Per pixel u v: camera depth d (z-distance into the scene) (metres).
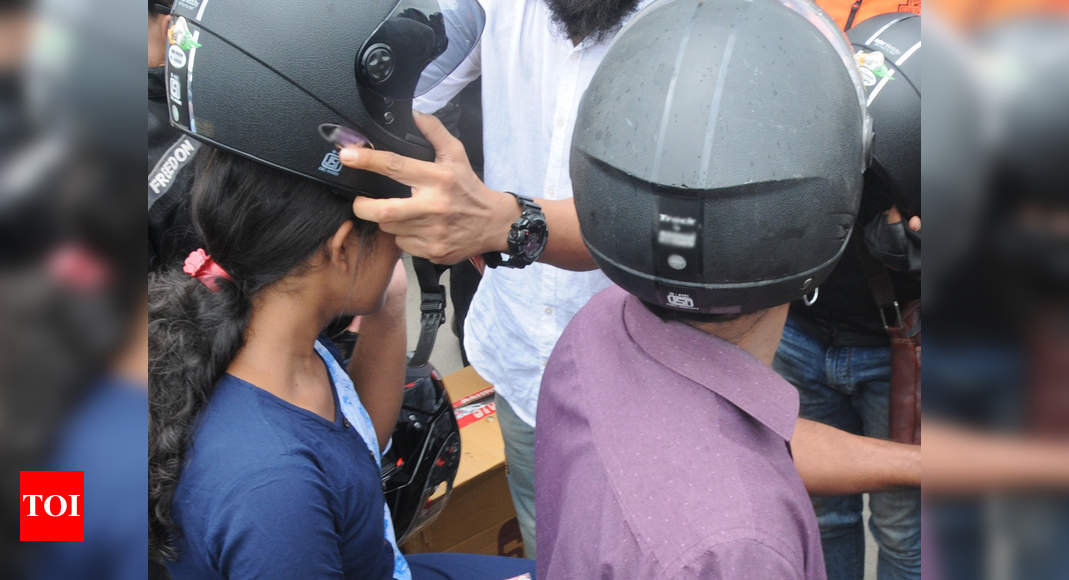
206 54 0.91
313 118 0.91
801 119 0.72
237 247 0.96
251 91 0.90
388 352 1.34
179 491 0.91
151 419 0.92
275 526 0.90
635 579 0.73
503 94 1.65
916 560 1.79
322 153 0.93
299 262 0.97
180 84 0.92
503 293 1.80
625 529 0.75
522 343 1.81
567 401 0.92
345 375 1.18
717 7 0.79
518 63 1.60
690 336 0.83
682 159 0.71
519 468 2.00
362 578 1.08
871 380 1.76
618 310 0.96
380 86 0.95
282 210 0.94
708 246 0.73
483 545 2.14
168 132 1.33
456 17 1.22
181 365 0.94
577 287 1.71
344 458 1.01
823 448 1.21
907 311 1.56
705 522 0.71
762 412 0.80
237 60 0.90
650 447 0.78
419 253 1.08
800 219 0.72
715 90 0.72
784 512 0.74
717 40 0.75
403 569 1.27
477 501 2.08
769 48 0.74
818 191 0.73
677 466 0.75
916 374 1.57
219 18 0.90
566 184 1.63
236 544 0.89
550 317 1.75
